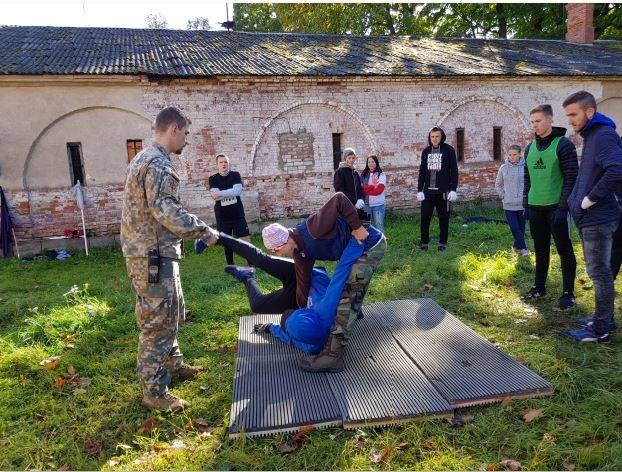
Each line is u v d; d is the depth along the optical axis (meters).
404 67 11.63
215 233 3.36
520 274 6.12
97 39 11.52
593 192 3.67
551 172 4.69
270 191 10.88
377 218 8.67
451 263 6.66
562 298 4.84
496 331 4.40
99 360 4.18
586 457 2.58
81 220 9.71
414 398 3.16
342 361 3.62
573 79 12.73
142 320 3.17
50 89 9.19
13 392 3.66
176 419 3.18
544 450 2.64
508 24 23.52
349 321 3.60
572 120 3.86
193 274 7.17
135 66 9.65
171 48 11.39
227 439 2.96
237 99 10.34
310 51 12.45
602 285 3.89
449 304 5.19
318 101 10.91
